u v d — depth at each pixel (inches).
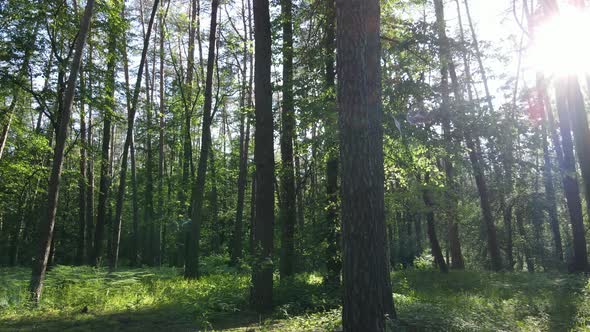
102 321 336.2
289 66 498.3
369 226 228.7
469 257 1226.0
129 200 1414.9
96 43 605.6
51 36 559.2
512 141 551.2
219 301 380.8
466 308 341.1
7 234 1315.2
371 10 244.5
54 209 426.3
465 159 516.7
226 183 1306.6
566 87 563.5
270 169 382.9
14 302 385.1
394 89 439.2
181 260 1227.2
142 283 527.5
